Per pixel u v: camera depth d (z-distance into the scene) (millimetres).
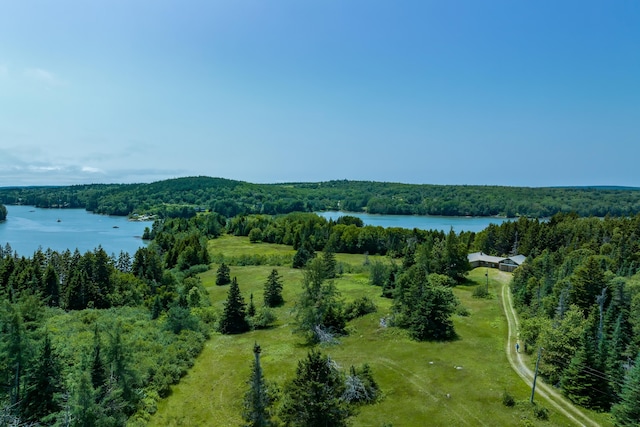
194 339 56125
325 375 34156
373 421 36875
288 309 72375
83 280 73562
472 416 37094
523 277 77438
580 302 55375
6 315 37844
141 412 38844
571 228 114438
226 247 141750
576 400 39062
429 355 49938
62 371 39000
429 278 79250
